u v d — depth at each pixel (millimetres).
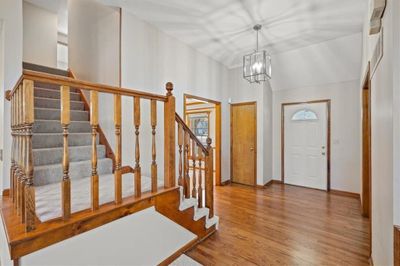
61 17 5035
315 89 4746
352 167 4273
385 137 1477
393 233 1253
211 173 2871
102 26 3205
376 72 1815
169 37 3664
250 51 4352
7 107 2172
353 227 2883
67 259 1384
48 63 4816
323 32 3479
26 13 4523
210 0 2717
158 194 1986
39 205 1669
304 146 4902
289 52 4293
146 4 2832
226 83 5281
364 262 2133
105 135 3127
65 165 1383
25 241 1201
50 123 2848
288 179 5145
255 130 4969
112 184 2295
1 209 1680
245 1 2719
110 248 1618
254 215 3297
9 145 2188
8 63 2217
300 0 2674
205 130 7094
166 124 2178
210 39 3822
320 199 4062
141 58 3182
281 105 5242
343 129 4395
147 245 1900
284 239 2576
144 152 3248
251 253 2291
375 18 1598
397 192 1232
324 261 2152
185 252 2299
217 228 2840
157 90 3430
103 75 3189
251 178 5062
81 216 1448
